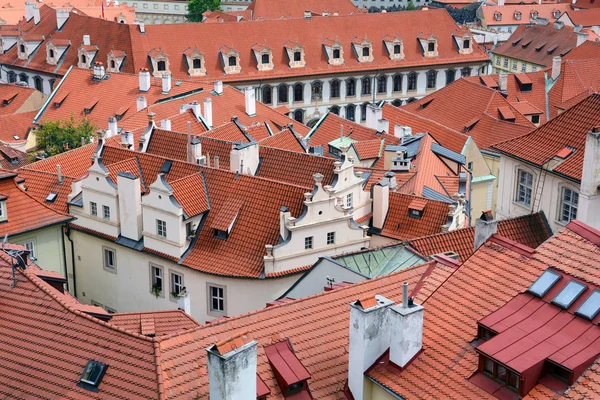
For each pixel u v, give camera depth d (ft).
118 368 115.85
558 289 115.65
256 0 647.15
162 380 111.14
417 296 132.57
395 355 116.16
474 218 333.62
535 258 122.72
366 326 114.73
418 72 550.77
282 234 221.46
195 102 338.13
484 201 336.49
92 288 257.34
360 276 157.79
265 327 121.39
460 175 276.82
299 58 517.96
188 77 492.54
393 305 116.88
